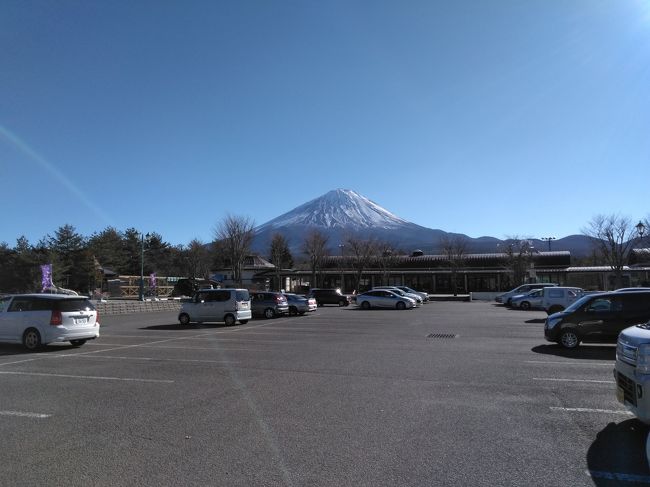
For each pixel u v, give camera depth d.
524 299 38.16
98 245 76.56
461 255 74.00
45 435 6.38
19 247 63.19
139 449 5.84
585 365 11.62
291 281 82.88
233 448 5.86
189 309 24.88
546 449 5.80
